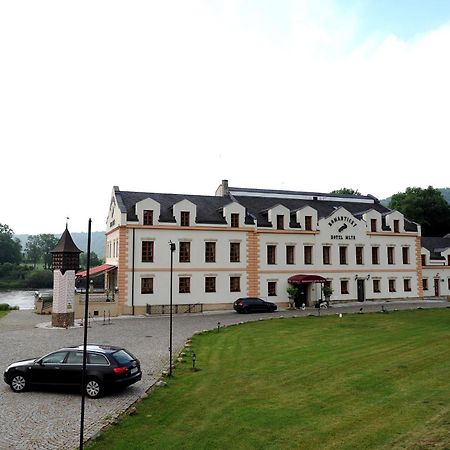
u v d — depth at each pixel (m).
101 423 12.91
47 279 119.50
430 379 16.69
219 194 56.62
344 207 57.78
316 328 31.95
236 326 33.94
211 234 46.56
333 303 51.34
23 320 38.88
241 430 12.09
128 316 41.53
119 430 12.28
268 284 48.66
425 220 84.69
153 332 31.36
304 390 15.84
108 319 38.97
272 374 18.33
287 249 50.03
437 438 11.09
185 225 45.69
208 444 11.19
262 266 48.44
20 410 14.13
